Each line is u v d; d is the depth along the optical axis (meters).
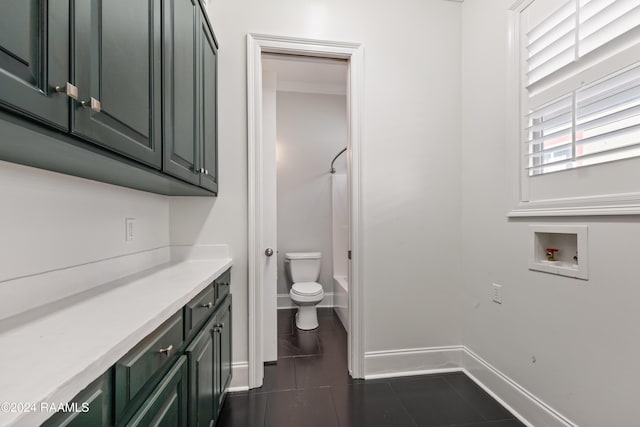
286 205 3.57
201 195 1.81
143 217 1.52
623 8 1.15
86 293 1.03
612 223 1.17
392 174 2.05
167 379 0.87
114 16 0.77
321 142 3.63
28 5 0.53
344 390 1.85
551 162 1.44
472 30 2.02
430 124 2.10
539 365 1.50
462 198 2.13
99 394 0.56
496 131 1.80
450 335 2.12
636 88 1.10
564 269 1.36
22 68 0.51
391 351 2.04
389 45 2.04
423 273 2.09
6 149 0.68
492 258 1.83
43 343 0.60
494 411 1.65
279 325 2.99
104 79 0.73
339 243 3.60
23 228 0.84
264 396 1.78
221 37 1.86
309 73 3.27
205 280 1.25
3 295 0.77
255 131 1.89
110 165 0.87
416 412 1.63
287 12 1.91
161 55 1.06
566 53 1.37
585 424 1.26
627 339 1.12
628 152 1.12
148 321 0.74
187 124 1.31
